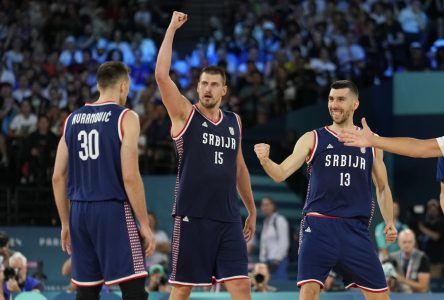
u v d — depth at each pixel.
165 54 7.03
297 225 17.34
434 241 14.74
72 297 9.25
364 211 7.55
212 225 7.24
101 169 6.51
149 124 17.06
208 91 7.21
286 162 7.52
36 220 16.11
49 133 16.16
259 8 22.09
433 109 17.27
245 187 7.62
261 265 10.99
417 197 17.19
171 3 23.66
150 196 16.38
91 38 20.84
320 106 17.97
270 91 18.39
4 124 17.50
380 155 7.72
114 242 6.45
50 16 21.09
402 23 20.81
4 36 21.03
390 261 11.30
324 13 21.19
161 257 13.81
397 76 17.38
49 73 19.31
